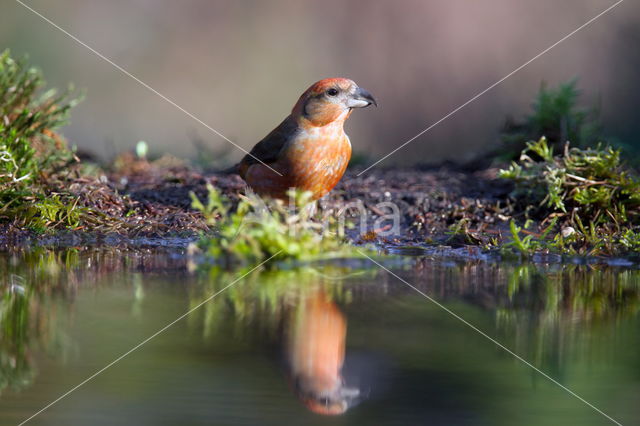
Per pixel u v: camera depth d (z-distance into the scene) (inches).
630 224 419.5
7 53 494.9
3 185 425.7
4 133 456.1
